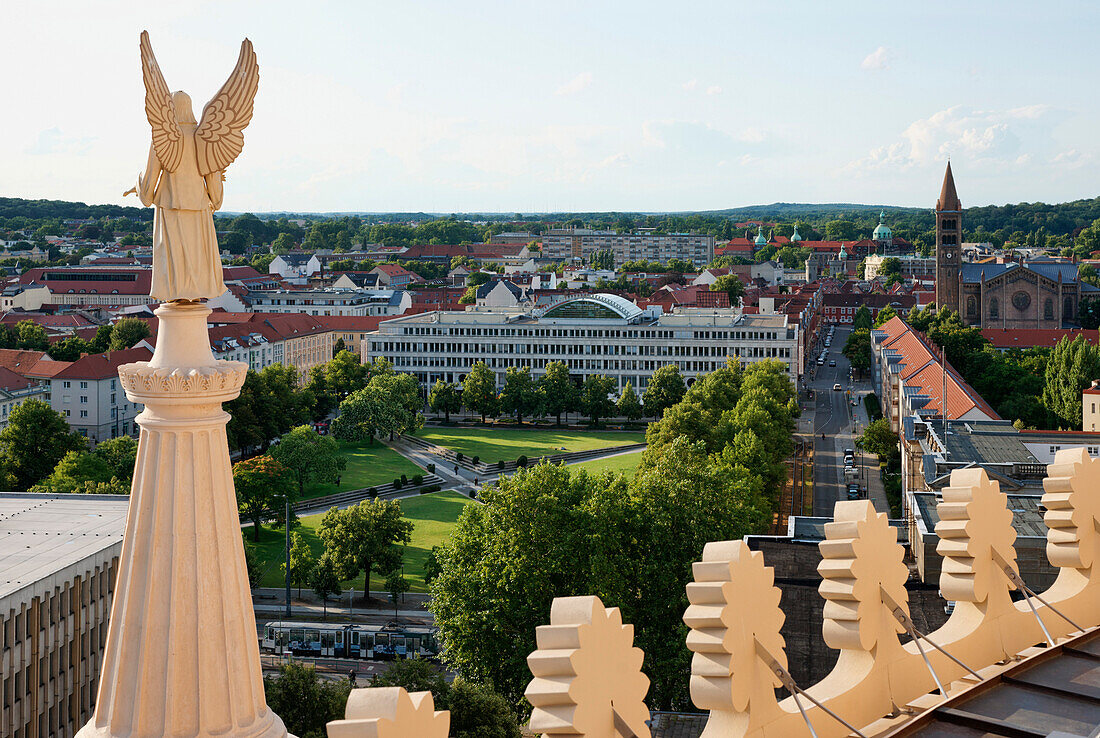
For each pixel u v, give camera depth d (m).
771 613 13.89
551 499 84.19
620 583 81.44
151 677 14.05
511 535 83.25
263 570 136.62
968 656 16.53
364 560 121.00
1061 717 14.53
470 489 180.75
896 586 15.52
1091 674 15.93
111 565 88.25
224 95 14.09
